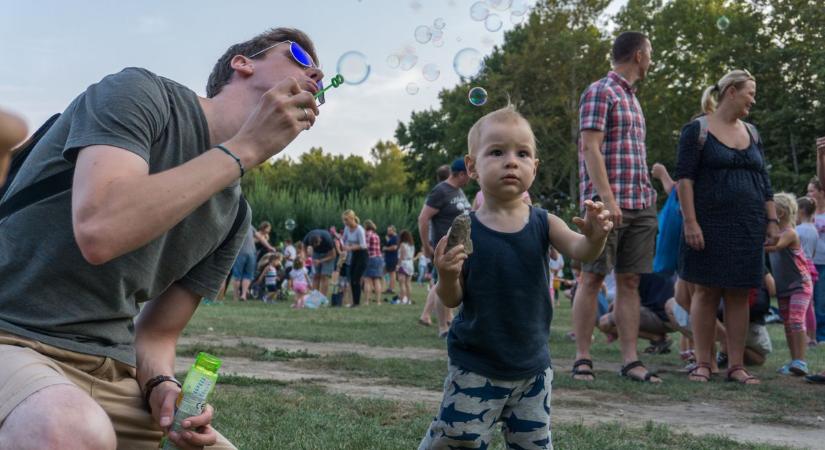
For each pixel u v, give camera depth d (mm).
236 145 1668
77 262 1785
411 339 7734
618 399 4574
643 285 7156
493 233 2545
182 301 2162
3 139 633
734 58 34688
